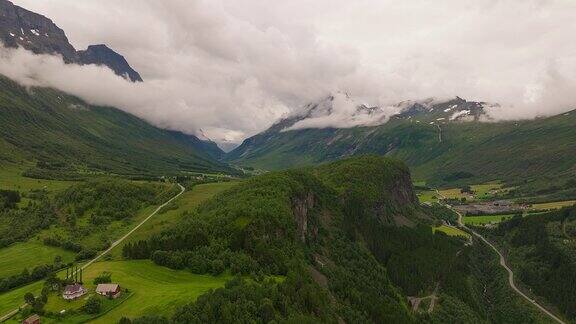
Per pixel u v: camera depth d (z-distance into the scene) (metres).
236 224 182.62
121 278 148.88
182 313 117.44
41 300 130.38
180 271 161.38
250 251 172.62
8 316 131.38
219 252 169.62
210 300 124.19
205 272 160.25
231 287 138.38
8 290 181.38
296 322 129.88
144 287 143.38
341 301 184.25
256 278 153.12
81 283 140.00
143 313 122.69
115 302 130.38
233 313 122.75
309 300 153.12
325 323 148.50
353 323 170.38
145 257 176.75
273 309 131.62
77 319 121.50
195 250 171.62
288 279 154.88
